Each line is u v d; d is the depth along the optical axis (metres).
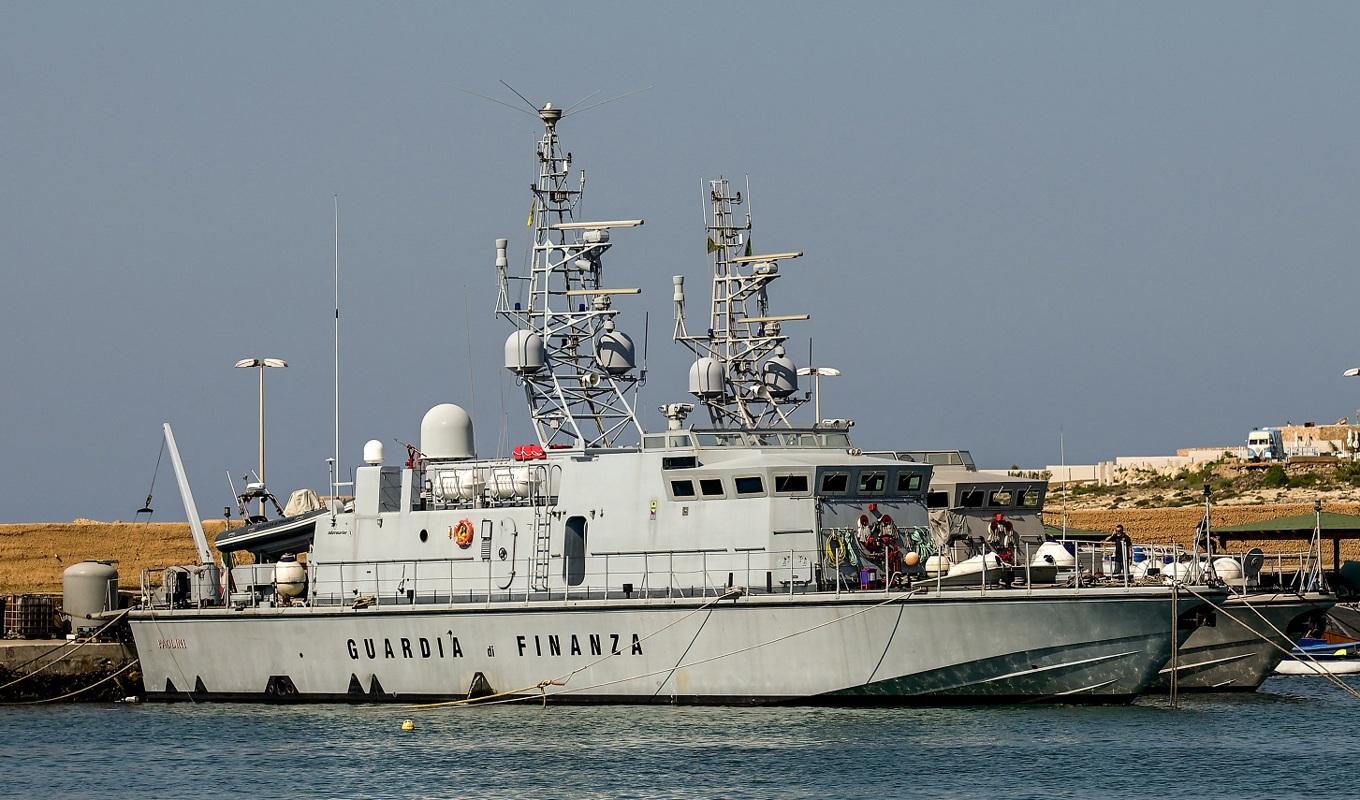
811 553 169.00
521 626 178.38
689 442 177.12
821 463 171.50
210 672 198.62
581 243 193.62
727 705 170.88
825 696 167.50
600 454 179.75
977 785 143.38
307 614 190.12
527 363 189.75
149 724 184.75
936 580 164.75
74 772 159.50
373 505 193.12
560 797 142.50
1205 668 197.75
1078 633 163.12
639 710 172.88
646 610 172.12
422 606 182.75
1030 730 162.38
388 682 186.62
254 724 181.12
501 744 162.50
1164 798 139.88
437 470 189.25
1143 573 182.75
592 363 191.75
